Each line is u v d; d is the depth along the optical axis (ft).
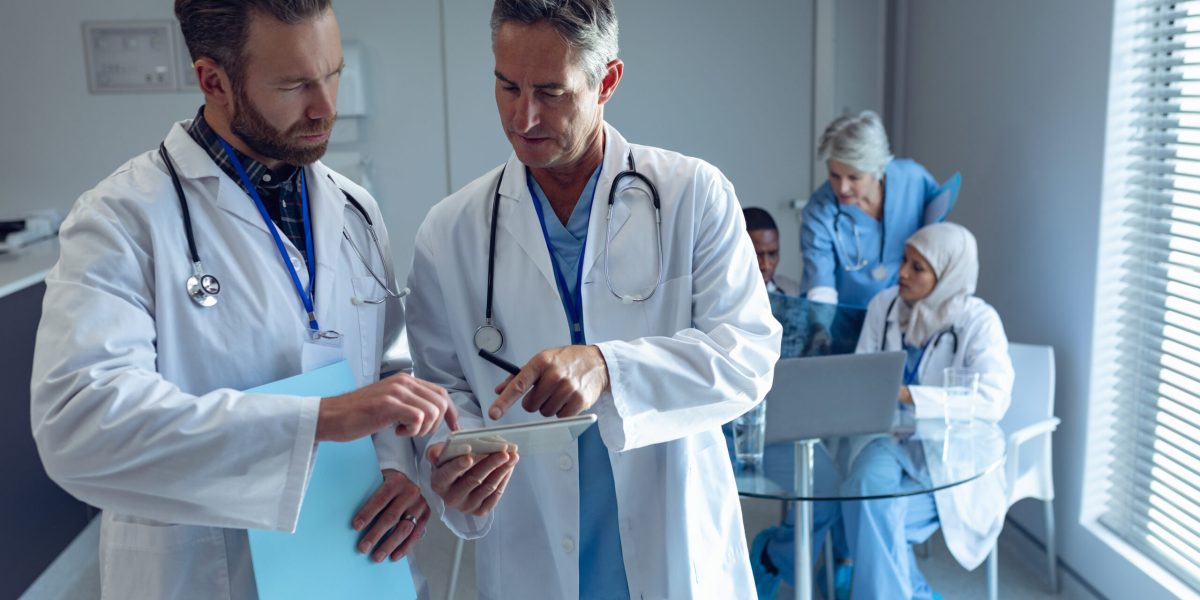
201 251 4.06
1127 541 8.48
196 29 3.82
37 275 9.99
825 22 12.46
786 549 8.56
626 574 4.88
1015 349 8.75
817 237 10.28
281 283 4.20
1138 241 8.30
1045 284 9.36
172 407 3.62
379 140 12.55
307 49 3.76
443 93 12.46
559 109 4.21
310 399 3.74
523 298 4.84
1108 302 8.55
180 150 4.13
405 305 5.21
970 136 10.85
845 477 6.62
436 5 12.25
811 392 6.97
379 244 4.78
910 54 12.52
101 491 3.74
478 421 4.89
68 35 12.11
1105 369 8.66
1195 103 7.66
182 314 3.99
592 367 4.13
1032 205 9.55
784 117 12.71
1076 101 8.70
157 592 3.99
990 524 8.02
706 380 4.31
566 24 4.05
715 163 12.80
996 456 6.93
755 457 6.97
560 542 4.83
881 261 10.30
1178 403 7.76
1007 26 9.91
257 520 3.73
